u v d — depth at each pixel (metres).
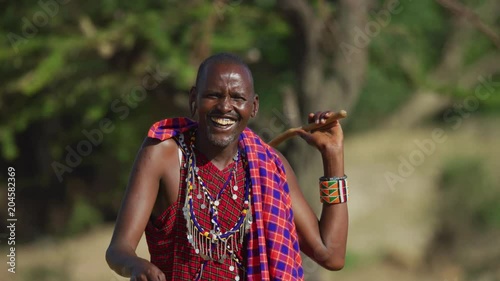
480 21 27.27
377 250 50.16
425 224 51.97
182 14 29.77
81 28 29.89
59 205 51.94
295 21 28.91
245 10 30.41
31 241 50.66
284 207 10.46
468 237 51.38
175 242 10.28
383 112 61.78
